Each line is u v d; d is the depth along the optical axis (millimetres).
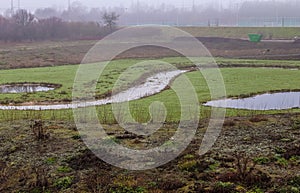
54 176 13031
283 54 54688
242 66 45062
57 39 71688
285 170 12867
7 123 20406
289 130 17859
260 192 11117
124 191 11633
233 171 12781
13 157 14922
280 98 27875
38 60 52031
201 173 12828
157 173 13062
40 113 23844
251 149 15211
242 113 22906
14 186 12438
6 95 30812
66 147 15805
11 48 62219
